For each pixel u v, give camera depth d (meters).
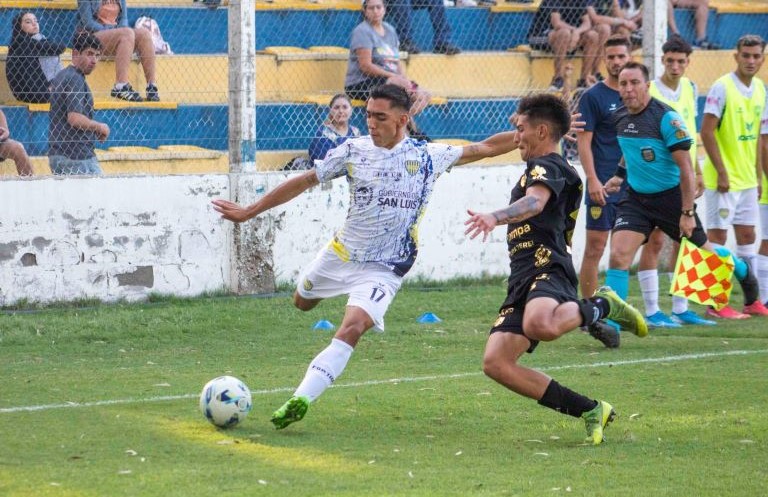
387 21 49.19
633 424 23.19
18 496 17.61
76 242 38.12
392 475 19.14
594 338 32.72
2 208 37.03
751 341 33.31
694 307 39.75
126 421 22.94
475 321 36.62
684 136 32.81
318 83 48.72
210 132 45.41
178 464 19.62
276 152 45.34
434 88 50.09
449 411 24.33
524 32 53.47
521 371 21.55
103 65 43.78
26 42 41.00
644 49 46.69
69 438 21.42
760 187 39.38
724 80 39.09
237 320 35.97
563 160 21.83
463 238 44.06
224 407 22.17
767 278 39.56
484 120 49.88
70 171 39.84
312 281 23.89
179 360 30.47
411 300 39.88
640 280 36.50
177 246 39.69
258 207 23.36
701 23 57.03
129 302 39.00
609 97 35.50
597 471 19.55
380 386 26.91
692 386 26.88
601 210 35.16
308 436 21.92
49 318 35.81
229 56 40.59
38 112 41.59
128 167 43.09
